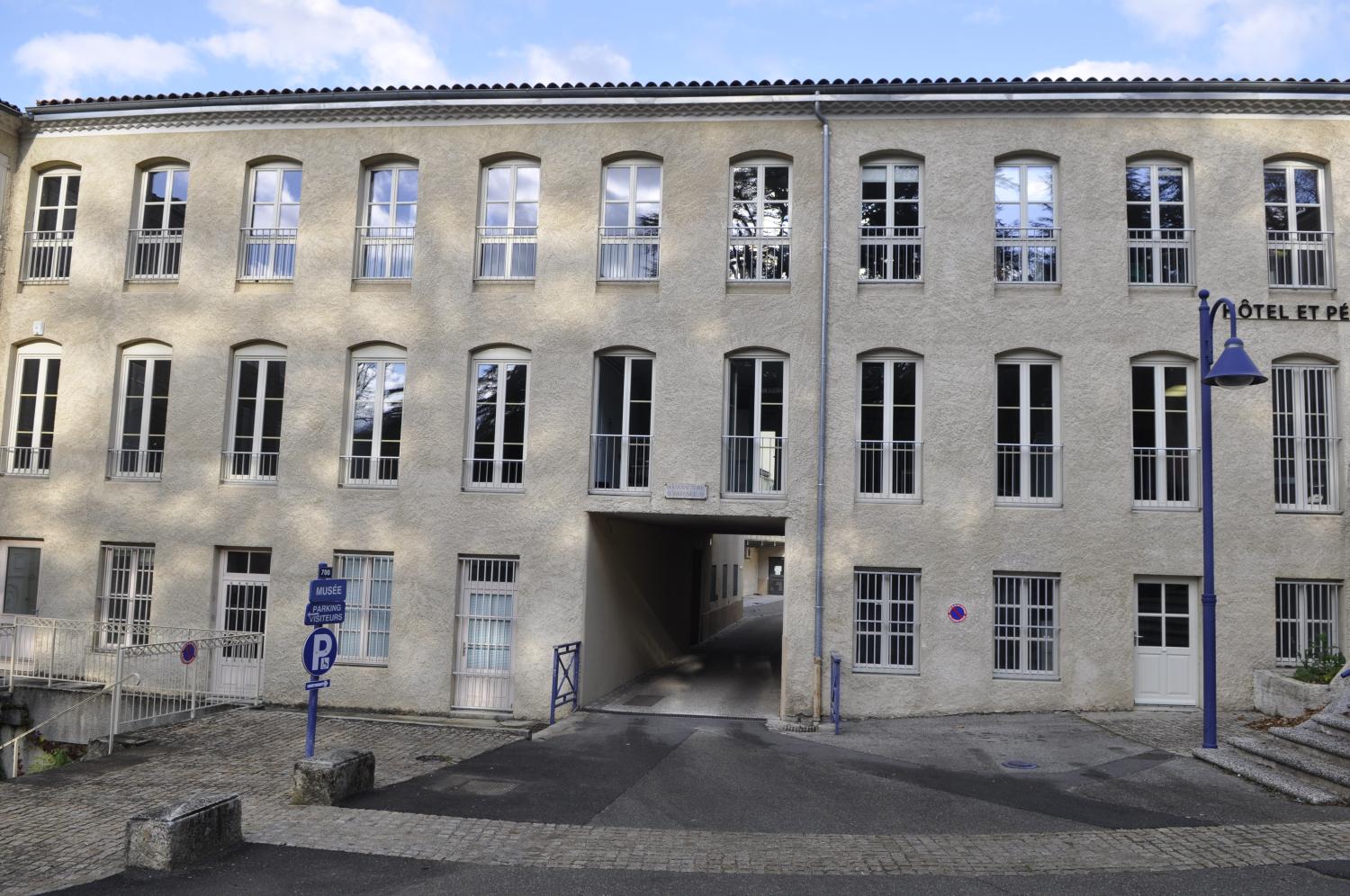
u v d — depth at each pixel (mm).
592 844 7969
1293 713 12648
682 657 22375
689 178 15234
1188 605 14250
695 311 15008
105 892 6645
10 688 14680
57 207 16812
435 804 9125
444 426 15266
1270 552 14000
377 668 15062
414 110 15648
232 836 7637
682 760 11391
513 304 15336
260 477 15766
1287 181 14703
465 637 15117
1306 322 14273
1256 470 14148
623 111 15336
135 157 16406
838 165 15023
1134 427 14438
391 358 15688
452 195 15617
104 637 15633
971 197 14805
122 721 13375
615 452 15164
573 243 15320
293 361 15656
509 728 13609
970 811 9047
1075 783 10117
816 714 13977
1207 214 14500
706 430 14812
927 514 14383
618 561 16906
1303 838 8047
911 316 14695
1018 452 14570
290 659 15219
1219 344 14336
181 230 16312
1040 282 14734
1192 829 8344
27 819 8516
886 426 14750
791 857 7660
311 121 15977
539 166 15719
